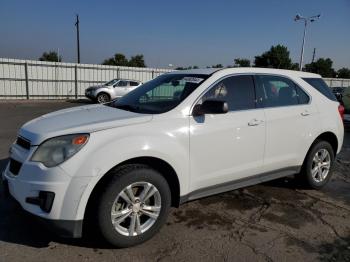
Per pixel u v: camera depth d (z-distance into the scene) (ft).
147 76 96.37
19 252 10.13
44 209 9.45
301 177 16.34
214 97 12.64
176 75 14.21
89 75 86.69
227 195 15.65
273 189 16.72
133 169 10.29
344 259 10.56
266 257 10.48
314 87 16.51
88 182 9.48
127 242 10.48
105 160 9.70
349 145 29.73
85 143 9.68
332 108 16.87
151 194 10.75
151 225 10.94
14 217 12.30
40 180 9.43
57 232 9.59
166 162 10.97
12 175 10.37
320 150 16.43
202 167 12.04
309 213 14.01
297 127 15.03
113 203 10.03
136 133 10.48
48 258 9.89
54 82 81.82
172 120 11.34
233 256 10.44
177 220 12.82
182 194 11.68
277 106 14.55
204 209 13.96
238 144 12.91
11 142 25.41
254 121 13.34
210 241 11.31
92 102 75.15
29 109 56.03
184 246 10.91
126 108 12.92
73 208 9.45
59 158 9.52
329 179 17.39
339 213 14.15
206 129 11.94
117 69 90.53
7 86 75.66
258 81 14.20
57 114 12.39
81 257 10.02
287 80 15.40
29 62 77.36
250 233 12.02
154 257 10.19
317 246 11.30
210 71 13.44
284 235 11.98
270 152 14.15
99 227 10.01
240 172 13.24
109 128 10.25
